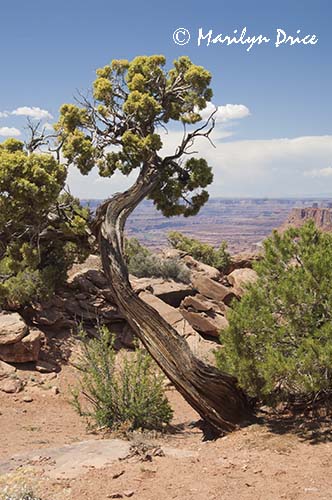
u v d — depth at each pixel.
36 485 6.77
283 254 10.42
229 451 8.74
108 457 8.06
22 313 18.09
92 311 19.12
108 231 12.81
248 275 23.92
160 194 15.40
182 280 23.08
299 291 9.46
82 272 20.81
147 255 25.56
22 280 18.14
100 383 11.64
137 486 6.81
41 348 16.80
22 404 13.69
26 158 12.03
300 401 10.73
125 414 11.38
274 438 9.18
